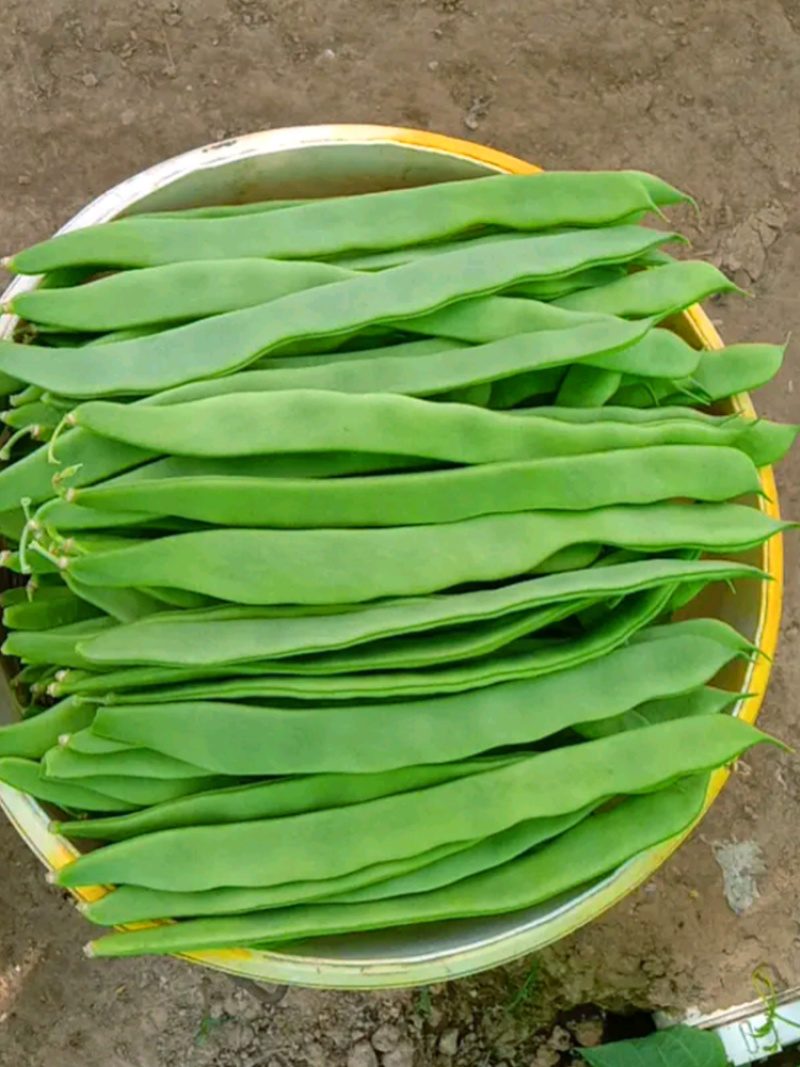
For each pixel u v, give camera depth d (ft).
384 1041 2.08
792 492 2.25
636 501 1.37
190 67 2.22
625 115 2.29
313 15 2.24
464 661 1.33
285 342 1.34
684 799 1.39
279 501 1.29
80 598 1.41
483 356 1.37
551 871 1.36
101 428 1.28
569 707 1.34
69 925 2.06
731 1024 2.10
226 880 1.29
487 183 1.44
